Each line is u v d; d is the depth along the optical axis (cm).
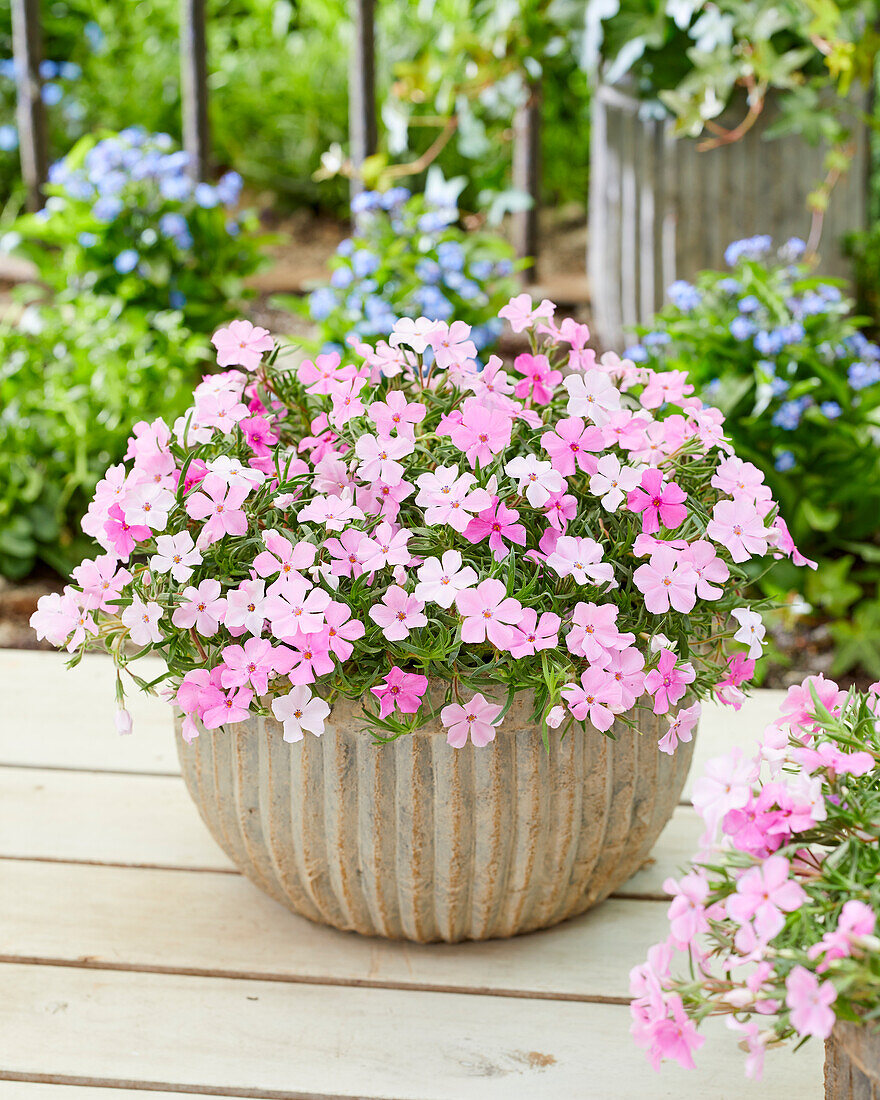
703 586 116
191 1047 119
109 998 122
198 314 214
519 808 120
